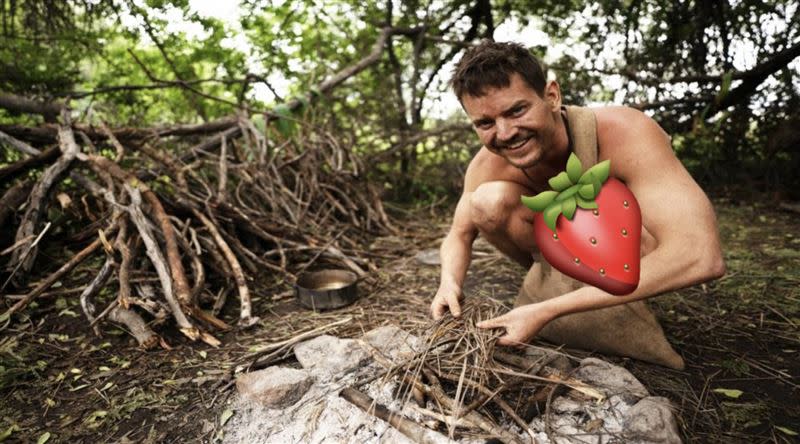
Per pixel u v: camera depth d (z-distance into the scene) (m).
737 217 4.00
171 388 1.91
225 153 3.62
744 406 1.69
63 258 2.93
